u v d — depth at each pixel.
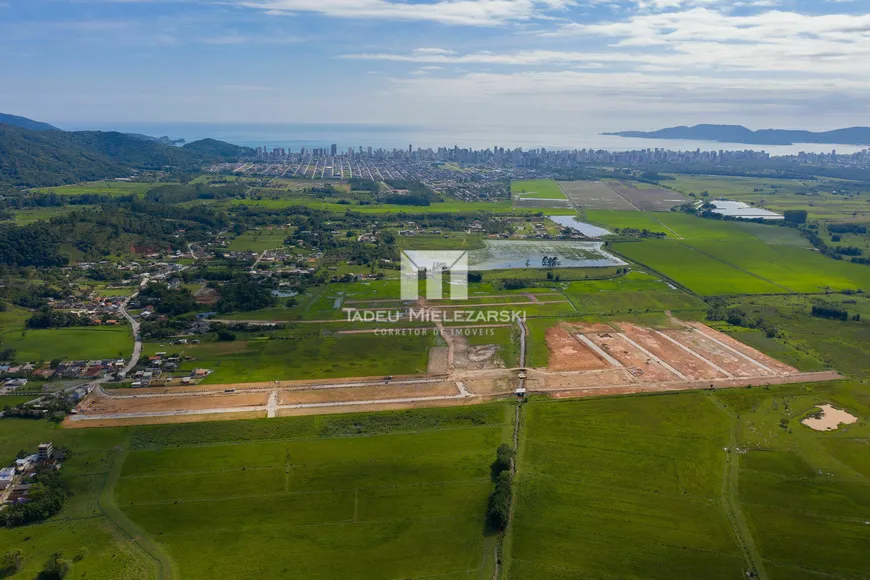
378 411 134.75
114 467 112.12
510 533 97.25
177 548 92.44
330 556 91.38
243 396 141.00
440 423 130.38
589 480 111.38
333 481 109.31
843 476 114.25
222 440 121.62
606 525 99.56
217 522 98.19
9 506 100.38
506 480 107.56
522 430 128.25
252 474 110.62
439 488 108.12
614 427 130.12
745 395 146.12
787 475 114.06
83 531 95.88
